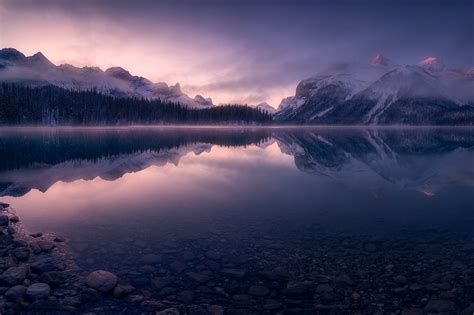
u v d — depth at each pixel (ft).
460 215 51.93
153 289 29.86
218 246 39.24
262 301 27.96
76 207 56.18
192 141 252.42
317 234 43.21
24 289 29.43
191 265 34.35
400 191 70.69
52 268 33.71
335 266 33.96
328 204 58.95
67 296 28.71
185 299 28.27
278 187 74.64
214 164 116.26
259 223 47.65
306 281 31.01
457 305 26.55
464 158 135.13
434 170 101.24
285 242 40.42
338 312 26.32
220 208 55.77
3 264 34.19
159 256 36.50
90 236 42.34
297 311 26.50
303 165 113.50
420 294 28.48
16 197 63.67
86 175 90.94
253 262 35.01
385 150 179.52
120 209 54.95
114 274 32.04
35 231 44.24
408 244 39.68
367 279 31.19
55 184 77.41
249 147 199.21
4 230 44.27
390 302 27.45
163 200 61.41
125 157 136.87
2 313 26.17
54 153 149.38
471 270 32.50
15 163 114.32
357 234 43.21
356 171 99.71
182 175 91.81
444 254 36.60
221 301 28.02
